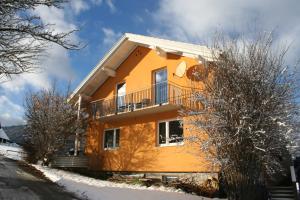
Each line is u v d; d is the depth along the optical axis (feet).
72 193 39.63
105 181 57.00
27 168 54.03
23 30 23.62
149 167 58.08
